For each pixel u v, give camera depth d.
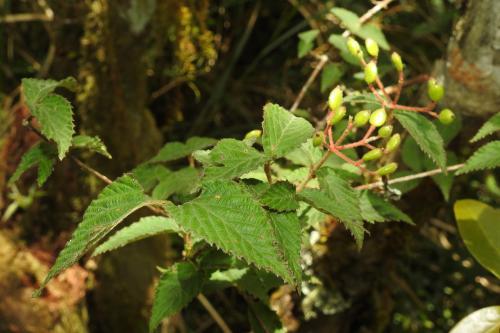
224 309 0.96
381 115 0.50
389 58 0.70
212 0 1.08
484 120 0.61
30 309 0.77
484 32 0.57
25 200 0.80
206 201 0.45
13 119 0.83
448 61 0.60
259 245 0.44
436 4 0.84
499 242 0.57
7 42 1.05
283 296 0.70
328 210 0.48
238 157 0.47
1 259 0.78
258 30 1.17
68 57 0.78
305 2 1.01
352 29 0.67
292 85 1.05
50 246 0.80
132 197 0.46
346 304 0.69
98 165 0.78
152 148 0.81
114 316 0.79
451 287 0.98
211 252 0.53
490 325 0.53
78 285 0.79
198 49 0.88
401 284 0.88
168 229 0.53
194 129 1.06
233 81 1.10
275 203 0.48
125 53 0.77
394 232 0.68
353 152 0.60
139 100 0.80
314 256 0.68
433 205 0.67
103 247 0.52
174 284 0.52
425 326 0.93
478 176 0.93
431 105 0.52
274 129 0.48
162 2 0.80
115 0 0.75
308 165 0.54
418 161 0.61
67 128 0.52
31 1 1.01
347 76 0.72
